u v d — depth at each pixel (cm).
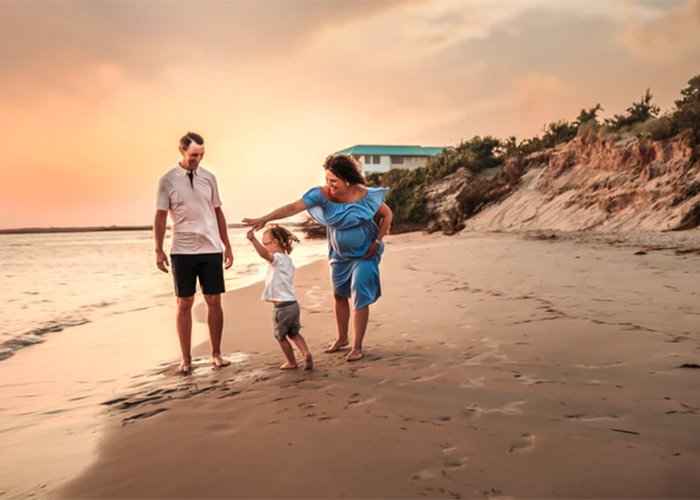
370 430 272
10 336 613
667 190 1745
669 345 398
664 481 209
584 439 249
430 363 399
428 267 1097
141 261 2045
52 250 3061
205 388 376
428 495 207
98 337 615
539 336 458
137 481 233
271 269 431
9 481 242
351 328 585
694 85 2017
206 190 470
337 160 467
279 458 246
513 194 2756
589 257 1041
